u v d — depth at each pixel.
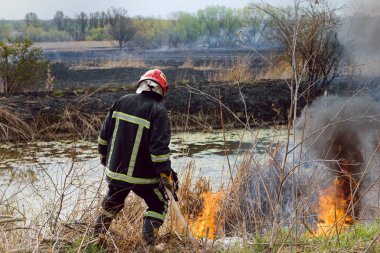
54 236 5.30
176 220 5.68
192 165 8.75
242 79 18.12
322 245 5.13
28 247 5.02
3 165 11.05
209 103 15.75
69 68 28.48
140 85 5.12
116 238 5.30
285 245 5.16
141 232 5.27
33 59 18.66
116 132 4.99
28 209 6.91
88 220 5.62
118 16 51.56
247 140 13.31
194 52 42.38
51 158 11.55
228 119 14.92
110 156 5.02
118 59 32.97
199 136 14.04
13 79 18.23
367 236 5.35
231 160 11.25
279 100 15.95
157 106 4.95
